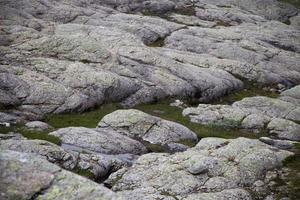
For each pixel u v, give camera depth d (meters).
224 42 74.94
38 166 10.23
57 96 39.94
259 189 26.88
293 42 87.62
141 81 48.75
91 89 43.09
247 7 114.56
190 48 70.75
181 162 28.36
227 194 25.16
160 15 92.38
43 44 49.41
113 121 36.94
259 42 80.69
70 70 44.56
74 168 27.47
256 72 64.88
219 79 57.41
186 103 50.34
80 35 54.31
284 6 120.25
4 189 9.44
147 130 36.38
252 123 43.53
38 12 67.56
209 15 96.81
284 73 68.38
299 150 36.03
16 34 51.16
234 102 51.72
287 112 49.56
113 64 49.72
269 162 29.77
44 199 9.49
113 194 9.90
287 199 26.05
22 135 31.53
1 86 38.34
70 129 33.03
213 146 31.38
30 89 39.28
